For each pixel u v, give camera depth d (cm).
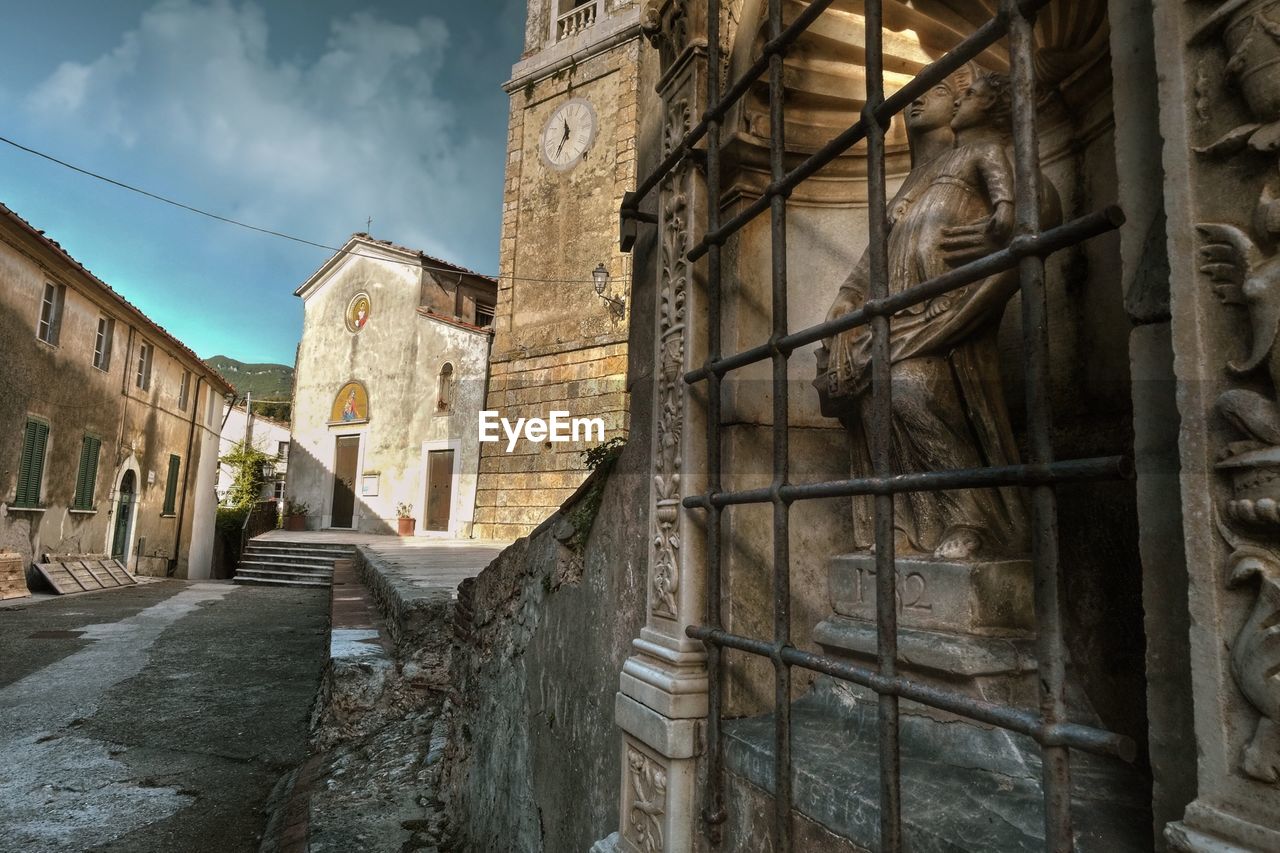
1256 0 87
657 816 208
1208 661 87
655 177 252
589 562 313
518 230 1820
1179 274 93
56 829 474
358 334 2398
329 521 2386
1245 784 82
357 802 469
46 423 1550
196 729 670
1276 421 81
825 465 241
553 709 340
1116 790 145
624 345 1592
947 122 203
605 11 1739
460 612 556
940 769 158
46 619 1201
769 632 220
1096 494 195
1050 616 106
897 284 185
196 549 2544
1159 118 98
